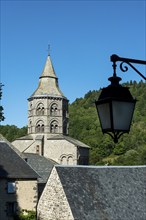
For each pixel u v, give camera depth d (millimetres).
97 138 138375
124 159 122562
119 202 31922
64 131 77250
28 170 45406
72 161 72938
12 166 44750
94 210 30141
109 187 33125
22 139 75562
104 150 134250
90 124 150500
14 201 42594
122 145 134750
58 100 76438
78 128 149500
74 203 30094
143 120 163625
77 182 32156
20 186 43438
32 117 76062
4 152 46969
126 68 6297
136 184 34812
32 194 44156
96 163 127500
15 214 42125
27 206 43469
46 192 33156
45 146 74750
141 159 119938
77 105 186625
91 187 32250
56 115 76000
